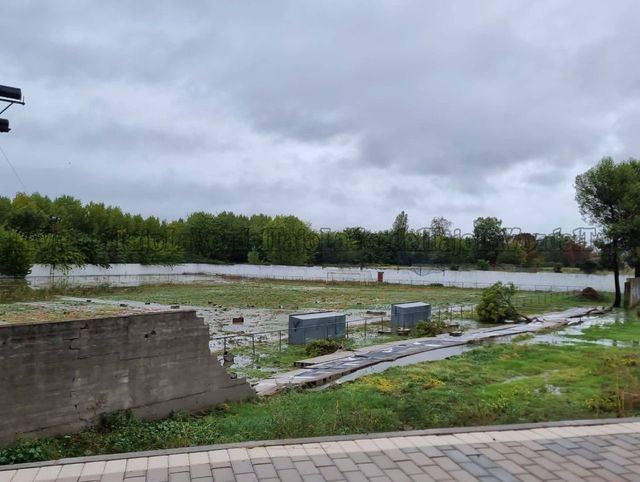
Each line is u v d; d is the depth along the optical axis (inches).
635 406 390.6
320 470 240.8
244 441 293.6
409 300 1723.7
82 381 386.0
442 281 2436.0
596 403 405.4
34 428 357.4
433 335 992.2
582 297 1758.1
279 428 326.3
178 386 454.6
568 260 2481.5
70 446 344.8
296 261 3272.6
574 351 755.4
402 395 494.3
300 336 888.9
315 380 601.9
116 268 2746.1
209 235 3617.1
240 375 652.1
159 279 2645.2
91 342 392.2
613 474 240.1
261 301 1638.8
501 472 240.7
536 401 443.2
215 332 1011.3
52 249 2338.8
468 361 696.4
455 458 257.0
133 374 420.5
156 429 383.9
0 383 341.4
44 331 364.8
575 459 257.6
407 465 247.6
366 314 1309.1
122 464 247.3
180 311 459.5
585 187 1625.2
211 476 233.6
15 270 1857.8
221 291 2001.7
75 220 3255.4
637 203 1521.9
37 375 360.2
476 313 1300.4
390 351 807.1
